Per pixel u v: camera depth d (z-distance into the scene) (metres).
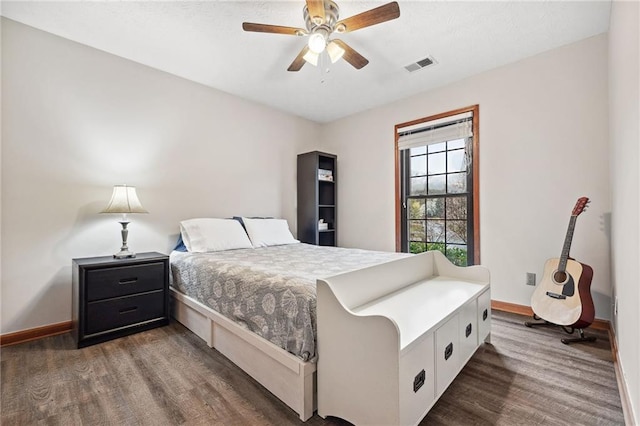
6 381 1.66
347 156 4.24
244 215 3.65
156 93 2.92
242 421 1.34
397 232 3.66
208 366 1.82
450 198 3.27
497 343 2.12
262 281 1.70
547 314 2.27
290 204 4.17
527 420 1.34
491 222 2.92
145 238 2.84
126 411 1.41
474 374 1.72
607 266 2.31
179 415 1.38
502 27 2.26
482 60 2.74
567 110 2.50
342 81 3.18
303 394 1.35
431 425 1.31
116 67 2.67
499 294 2.87
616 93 1.85
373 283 1.72
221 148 3.44
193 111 3.19
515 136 2.77
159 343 2.15
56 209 2.37
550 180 2.59
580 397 1.49
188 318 2.40
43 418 1.37
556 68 2.55
